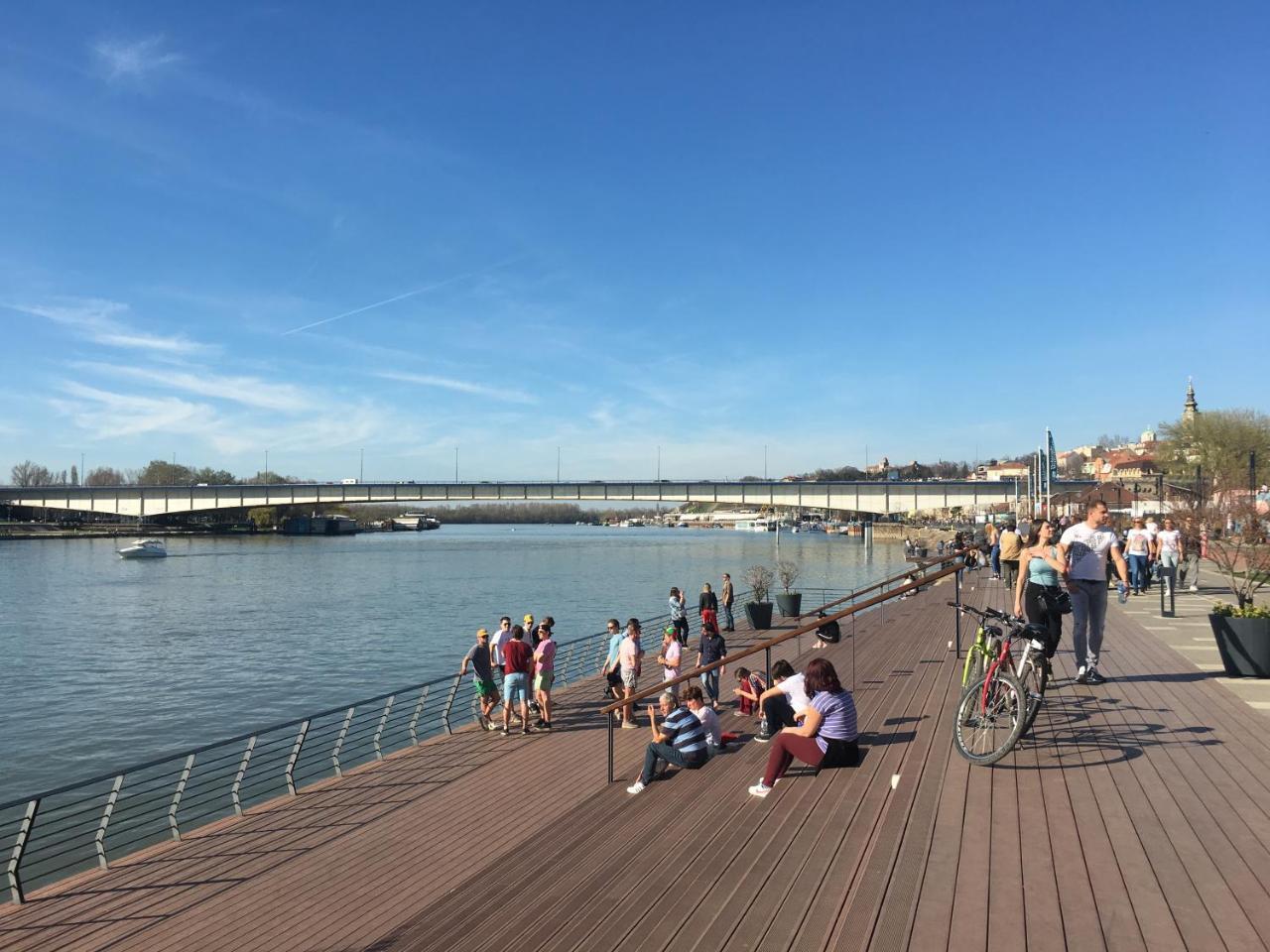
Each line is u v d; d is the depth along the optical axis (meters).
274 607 59.78
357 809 12.31
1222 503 37.31
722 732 13.45
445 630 48.84
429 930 6.68
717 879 6.71
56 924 8.87
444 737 16.78
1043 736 9.12
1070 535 11.60
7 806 9.64
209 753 24.41
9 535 161.25
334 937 8.13
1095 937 5.05
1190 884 5.62
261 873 9.97
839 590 58.50
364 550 135.62
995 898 5.61
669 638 18.73
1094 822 6.72
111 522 197.00
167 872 10.16
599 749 15.36
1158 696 10.65
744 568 93.19
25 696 32.19
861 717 11.39
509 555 122.25
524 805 12.06
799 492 111.00
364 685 33.78
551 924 6.42
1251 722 9.31
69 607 59.97
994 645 8.99
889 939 5.22
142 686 33.81
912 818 7.08
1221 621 11.77
